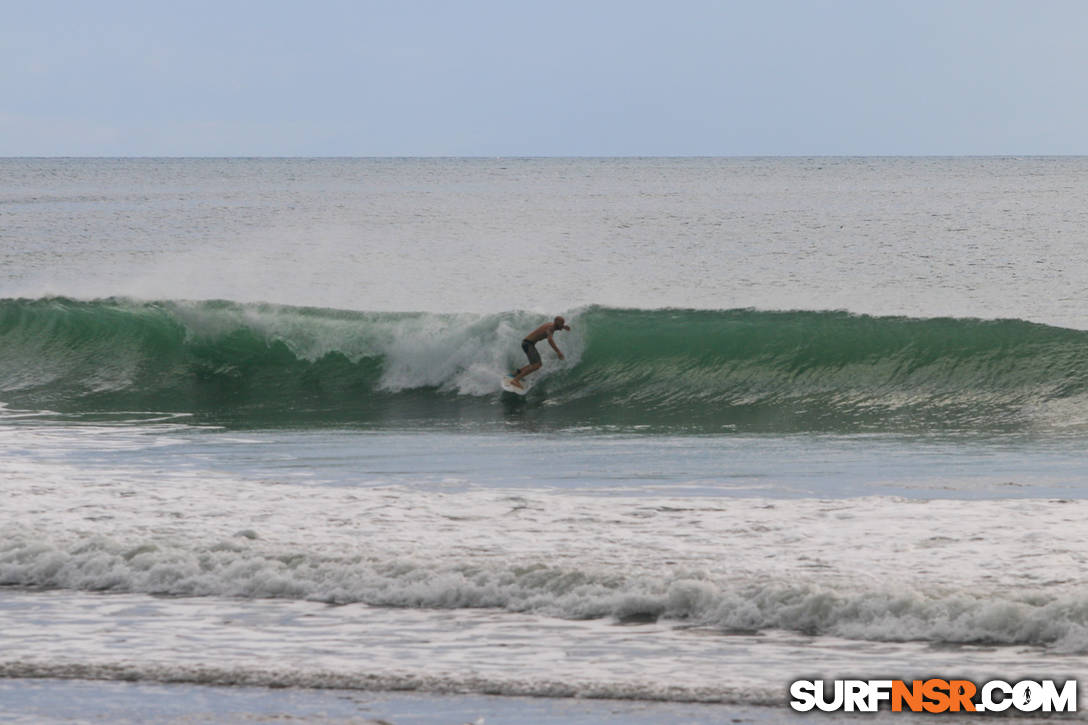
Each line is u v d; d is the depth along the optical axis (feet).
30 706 76.28
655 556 109.09
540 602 98.53
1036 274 418.51
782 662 83.87
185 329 284.00
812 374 255.29
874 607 92.53
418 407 245.24
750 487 148.66
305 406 246.68
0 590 106.22
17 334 285.43
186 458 175.52
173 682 80.89
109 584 106.83
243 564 107.65
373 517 127.44
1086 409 222.07
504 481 154.51
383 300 357.41
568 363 268.21
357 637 90.99
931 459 172.35
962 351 252.01
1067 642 85.97
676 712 74.28
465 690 78.64
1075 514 125.18
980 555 107.55
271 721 73.20
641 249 517.14
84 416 230.48
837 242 545.03
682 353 265.13
